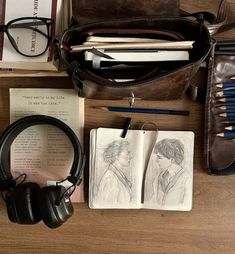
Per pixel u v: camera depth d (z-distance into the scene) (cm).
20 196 89
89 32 81
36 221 92
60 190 89
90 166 96
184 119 97
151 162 96
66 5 89
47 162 97
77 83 86
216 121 94
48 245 98
